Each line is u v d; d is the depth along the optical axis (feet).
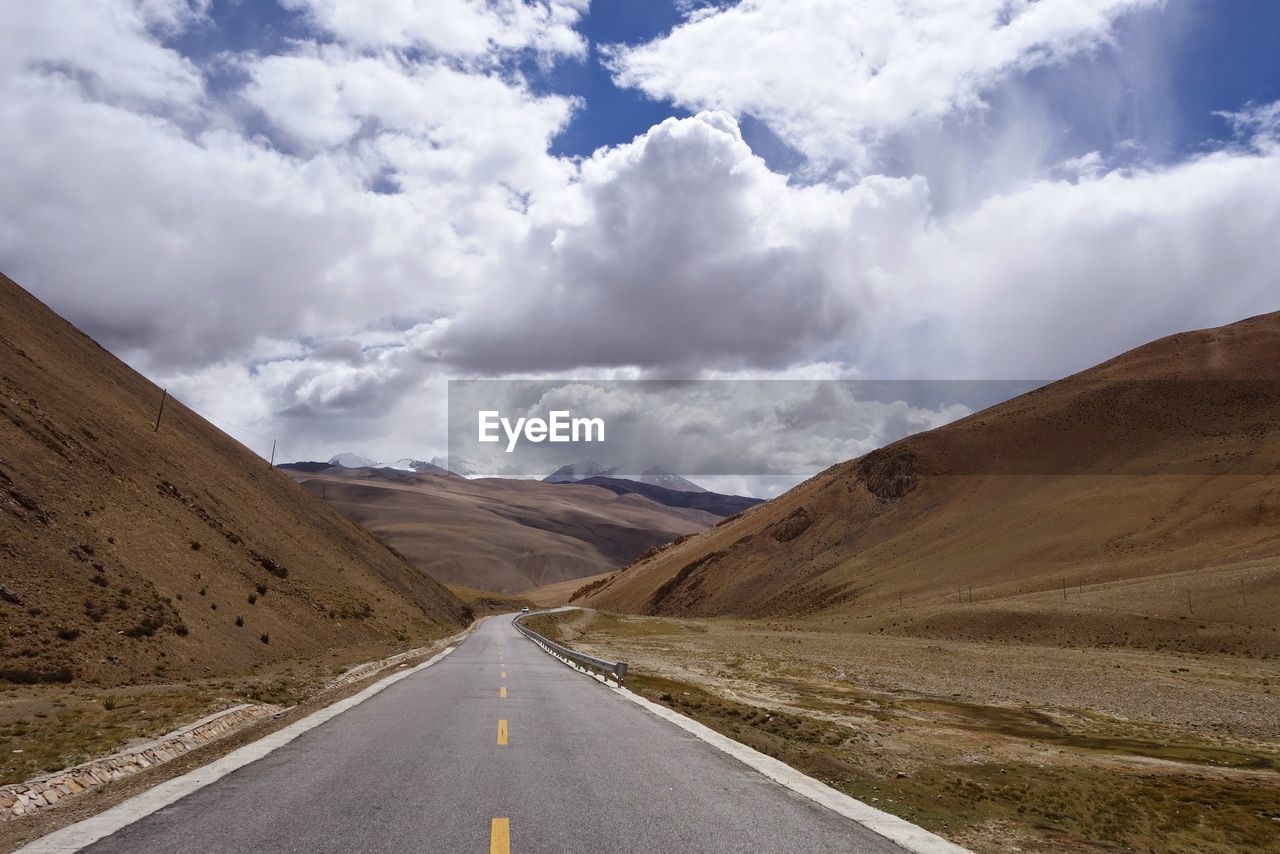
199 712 48.80
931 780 52.70
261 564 146.41
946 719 110.83
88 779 31.19
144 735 40.73
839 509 549.13
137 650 79.61
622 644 248.11
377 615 179.83
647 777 30.76
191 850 19.99
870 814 25.45
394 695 62.03
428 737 40.09
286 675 85.35
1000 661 188.34
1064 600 264.11
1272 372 469.16
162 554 108.78
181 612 96.32
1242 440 398.21
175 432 178.81
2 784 30.17
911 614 295.28
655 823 23.49
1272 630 200.34
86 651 73.72
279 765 31.83
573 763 33.53
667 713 54.19
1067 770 68.54
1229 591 231.71
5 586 74.84
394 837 21.31
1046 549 352.28
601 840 21.50
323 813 23.90
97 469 115.44
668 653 209.87
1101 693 145.18
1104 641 222.28
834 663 186.39
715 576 558.56
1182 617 223.51
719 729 55.98
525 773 30.91
